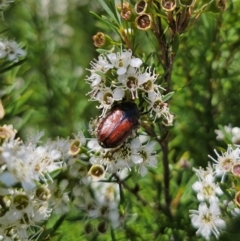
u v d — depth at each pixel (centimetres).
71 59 37
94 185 25
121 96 21
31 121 33
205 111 31
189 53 31
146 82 22
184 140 30
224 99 31
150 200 28
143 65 23
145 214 27
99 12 39
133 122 21
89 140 23
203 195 23
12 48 26
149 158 23
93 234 26
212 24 31
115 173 24
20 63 26
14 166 20
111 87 22
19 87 31
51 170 22
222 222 23
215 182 23
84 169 23
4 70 26
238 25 30
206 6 22
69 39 38
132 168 26
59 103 34
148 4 22
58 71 36
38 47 35
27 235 22
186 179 28
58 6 38
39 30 36
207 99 31
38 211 22
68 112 34
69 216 26
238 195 21
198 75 30
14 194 21
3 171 20
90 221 26
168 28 24
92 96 22
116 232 27
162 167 29
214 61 31
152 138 24
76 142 23
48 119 34
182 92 31
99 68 22
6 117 29
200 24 31
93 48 38
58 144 23
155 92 22
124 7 22
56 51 37
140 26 22
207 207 24
